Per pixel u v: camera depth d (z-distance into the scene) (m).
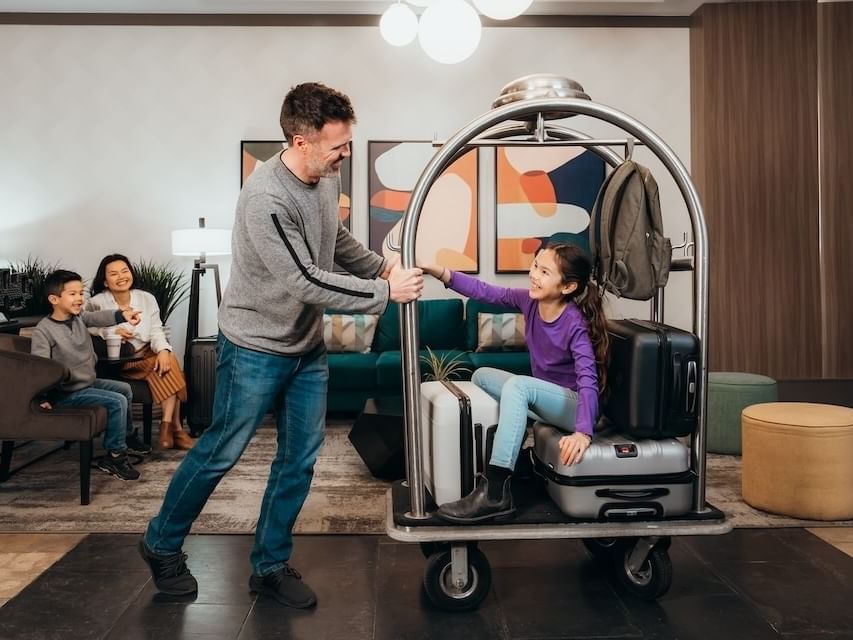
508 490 2.02
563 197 5.60
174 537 2.12
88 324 4.05
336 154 1.87
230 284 2.06
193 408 4.51
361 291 1.91
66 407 3.25
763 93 5.43
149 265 5.53
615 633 1.90
